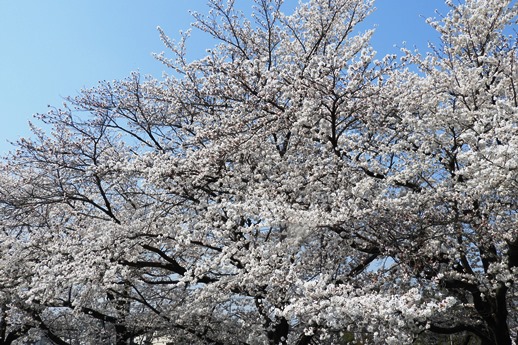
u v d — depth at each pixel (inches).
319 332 327.3
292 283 263.4
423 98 323.9
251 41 462.0
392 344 215.5
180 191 369.4
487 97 316.2
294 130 341.1
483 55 337.4
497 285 294.0
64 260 365.1
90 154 505.4
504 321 305.6
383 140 359.3
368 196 300.2
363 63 305.1
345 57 328.8
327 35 431.2
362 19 424.8
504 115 254.1
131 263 375.9
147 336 527.5
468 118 286.7
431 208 286.0
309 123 335.0
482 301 322.3
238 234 343.3
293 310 226.7
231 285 319.6
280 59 448.1
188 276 297.0
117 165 384.5
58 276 328.2
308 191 328.5
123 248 355.3
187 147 412.5
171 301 457.1
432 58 349.4
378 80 322.0
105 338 524.4
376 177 328.8
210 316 417.7
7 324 498.6
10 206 466.6
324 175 338.3
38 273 374.0
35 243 428.1
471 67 352.2
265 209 280.5
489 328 318.7
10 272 421.7
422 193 297.7
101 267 338.3
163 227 355.3
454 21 353.4
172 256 421.4
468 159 243.9
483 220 267.1
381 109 344.5
